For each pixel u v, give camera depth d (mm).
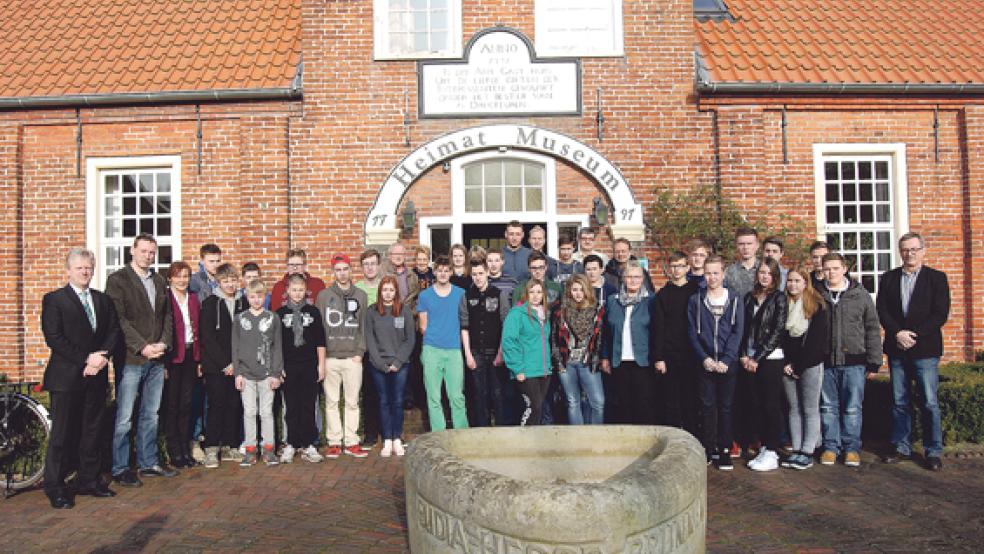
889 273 6789
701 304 6551
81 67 10352
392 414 7301
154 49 10672
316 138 9664
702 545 3678
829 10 11609
